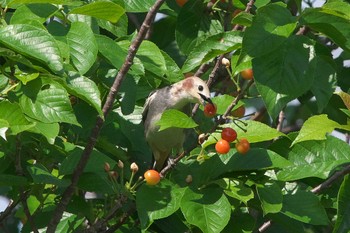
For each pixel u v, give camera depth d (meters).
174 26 15.91
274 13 10.11
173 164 10.90
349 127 10.35
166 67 11.84
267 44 9.95
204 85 12.94
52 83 9.66
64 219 11.66
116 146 12.66
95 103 9.55
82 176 10.66
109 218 10.88
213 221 10.05
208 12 13.95
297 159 11.36
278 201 10.43
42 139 10.66
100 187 10.62
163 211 10.21
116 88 10.17
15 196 11.23
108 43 10.93
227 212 10.15
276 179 11.21
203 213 10.12
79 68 10.05
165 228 11.59
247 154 10.95
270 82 10.22
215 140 10.69
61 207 10.62
